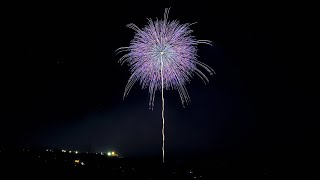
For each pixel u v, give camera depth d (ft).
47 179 112.68
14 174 112.37
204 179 147.95
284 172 179.73
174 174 150.30
